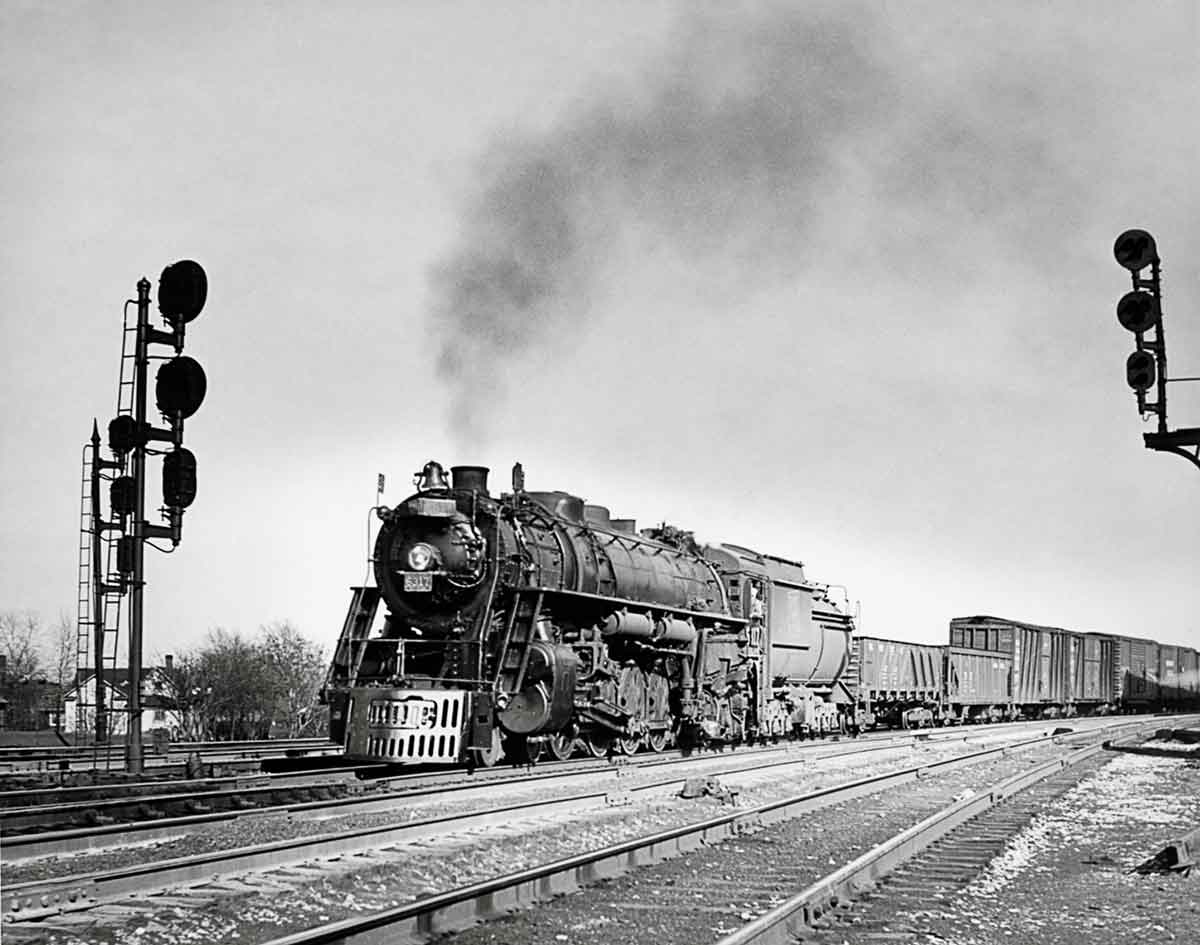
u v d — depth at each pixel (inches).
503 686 800.3
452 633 812.6
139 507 775.1
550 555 851.4
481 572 808.9
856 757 1097.4
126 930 330.3
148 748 1056.2
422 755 753.6
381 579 830.5
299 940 277.4
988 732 1731.1
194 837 498.6
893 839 458.0
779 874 433.4
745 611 1142.3
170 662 2571.4
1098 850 507.5
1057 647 2415.1
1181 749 1194.6
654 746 1005.8
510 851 482.6
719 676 1085.8
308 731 2444.6
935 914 362.9
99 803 562.3
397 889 402.0
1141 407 904.9
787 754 1059.9
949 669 1935.3
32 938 317.1
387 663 823.1
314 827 533.6
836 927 342.0
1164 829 575.2
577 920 352.5
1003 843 506.0
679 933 341.1
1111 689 2689.5
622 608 920.3
